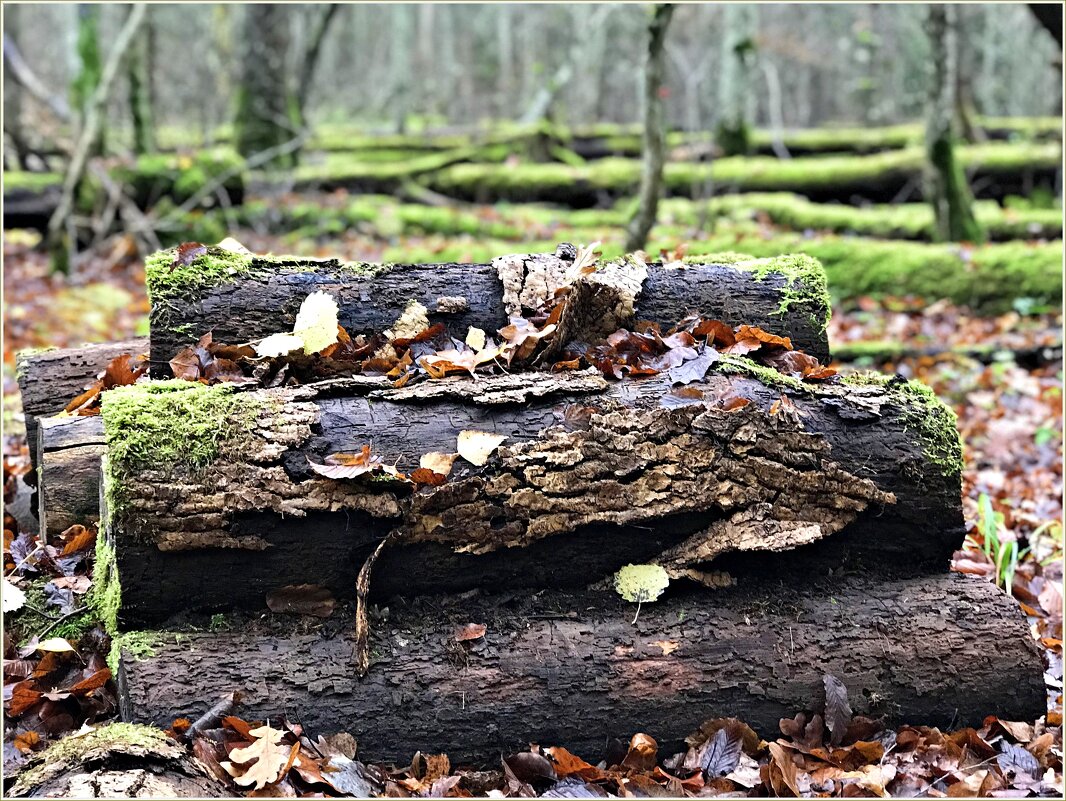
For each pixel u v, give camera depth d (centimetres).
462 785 232
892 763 241
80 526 305
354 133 1848
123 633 250
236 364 285
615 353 296
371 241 1082
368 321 300
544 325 298
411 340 298
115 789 196
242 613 251
